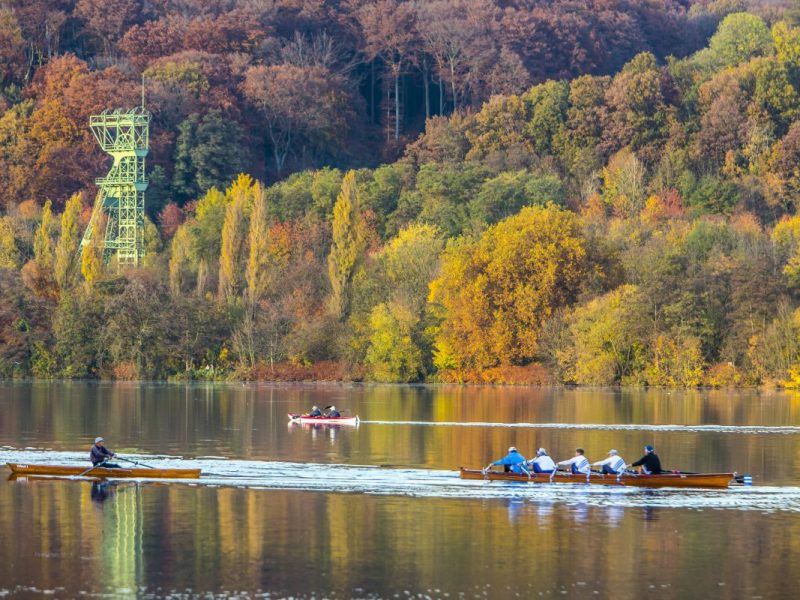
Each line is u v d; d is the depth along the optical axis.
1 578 156.75
